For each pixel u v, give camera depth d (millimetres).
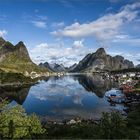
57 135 54562
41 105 151375
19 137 40906
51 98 184250
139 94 182875
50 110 133625
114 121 42812
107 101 168625
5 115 43438
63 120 105375
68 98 184500
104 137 38250
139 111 101250
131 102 155250
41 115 119188
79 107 143250
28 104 155375
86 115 118875
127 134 40281
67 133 55781
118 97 175125
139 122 62781
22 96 196375
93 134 44625
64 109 137000
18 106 47938
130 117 84062
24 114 48250
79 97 190625
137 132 42875
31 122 46438
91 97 190375
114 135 39375
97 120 101875
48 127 68688
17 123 42812
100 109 136750
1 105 48219
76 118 107188
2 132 40844
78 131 55500
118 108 139750
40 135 46438
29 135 42469
